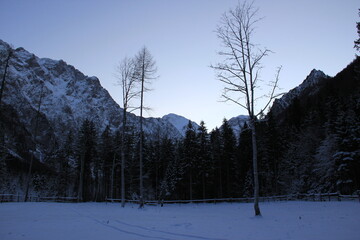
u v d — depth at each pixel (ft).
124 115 92.58
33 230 33.37
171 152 176.24
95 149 169.37
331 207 67.36
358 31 74.23
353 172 106.63
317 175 134.21
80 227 36.63
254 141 54.39
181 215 57.52
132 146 166.71
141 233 31.50
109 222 42.91
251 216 53.62
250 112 55.98
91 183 207.92
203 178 154.71
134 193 177.47
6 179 189.57
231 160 163.22
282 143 159.53
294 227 34.37
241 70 57.06
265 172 155.84
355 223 35.12
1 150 144.05
